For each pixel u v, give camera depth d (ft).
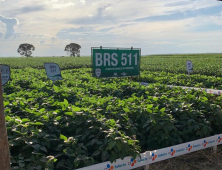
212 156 15.98
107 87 27.17
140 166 13.42
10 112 16.29
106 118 16.06
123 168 12.51
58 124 14.30
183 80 38.88
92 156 12.57
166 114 15.79
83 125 14.33
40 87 27.61
